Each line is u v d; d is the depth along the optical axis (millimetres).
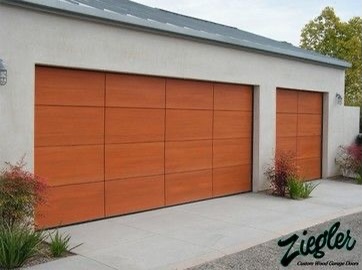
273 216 8766
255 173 11273
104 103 8172
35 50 7012
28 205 6340
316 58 12695
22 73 6863
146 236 7199
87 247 6578
